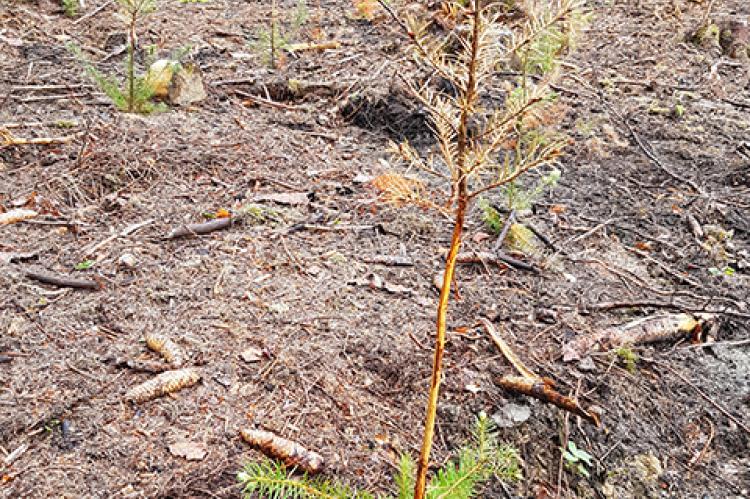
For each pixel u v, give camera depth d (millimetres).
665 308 1857
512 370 1621
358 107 2566
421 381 1563
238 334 1602
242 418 1439
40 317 1593
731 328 1862
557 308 1806
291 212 2016
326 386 1521
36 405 1417
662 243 2125
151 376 1494
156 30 3043
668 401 1663
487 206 2037
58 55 2691
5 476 1308
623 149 2553
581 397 1612
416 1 3182
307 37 3131
